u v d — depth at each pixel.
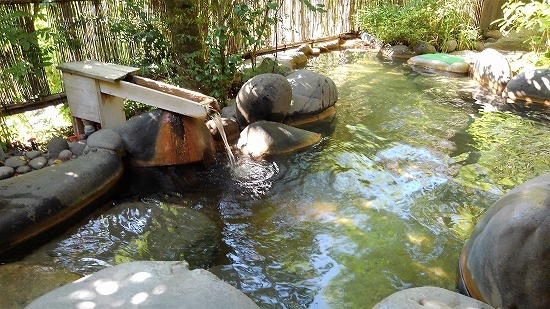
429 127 5.22
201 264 2.79
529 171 4.11
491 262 2.23
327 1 9.45
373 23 9.42
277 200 3.63
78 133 4.34
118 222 3.19
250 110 4.85
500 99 6.28
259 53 7.89
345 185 3.89
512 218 2.21
